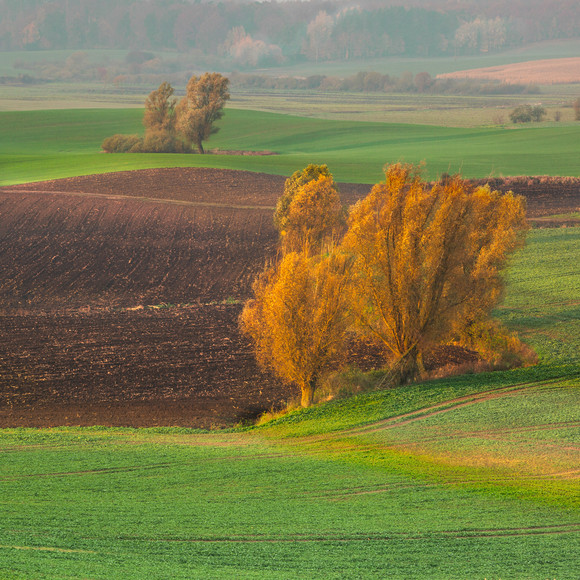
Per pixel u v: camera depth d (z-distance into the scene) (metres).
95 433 60.28
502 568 32.38
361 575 31.16
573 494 43.03
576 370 72.56
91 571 30.00
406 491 43.94
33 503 41.28
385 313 71.75
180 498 42.81
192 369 79.81
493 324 80.38
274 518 39.00
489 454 51.28
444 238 69.44
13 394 71.50
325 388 72.62
